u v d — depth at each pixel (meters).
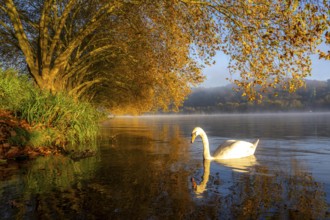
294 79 10.16
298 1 8.81
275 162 7.63
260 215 3.72
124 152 9.45
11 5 14.75
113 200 4.31
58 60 15.45
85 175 6.00
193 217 3.66
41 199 4.36
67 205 4.10
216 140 13.71
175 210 3.90
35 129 9.62
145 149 10.25
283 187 5.04
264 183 5.32
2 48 20.92
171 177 5.82
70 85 22.36
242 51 11.45
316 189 4.89
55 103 11.52
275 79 10.52
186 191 4.79
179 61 14.49
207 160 7.95
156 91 22.34
